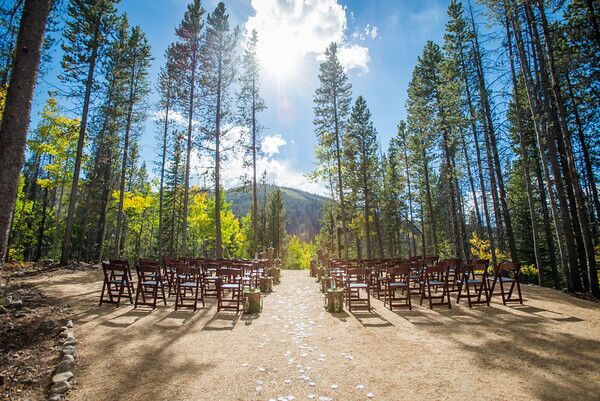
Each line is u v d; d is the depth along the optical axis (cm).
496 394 355
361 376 418
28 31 500
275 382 404
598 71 1257
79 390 384
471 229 3266
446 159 1983
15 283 970
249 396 368
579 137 1457
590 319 654
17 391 375
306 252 5516
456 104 1753
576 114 1414
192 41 1997
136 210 2811
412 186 3166
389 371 430
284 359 482
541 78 1127
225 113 2022
